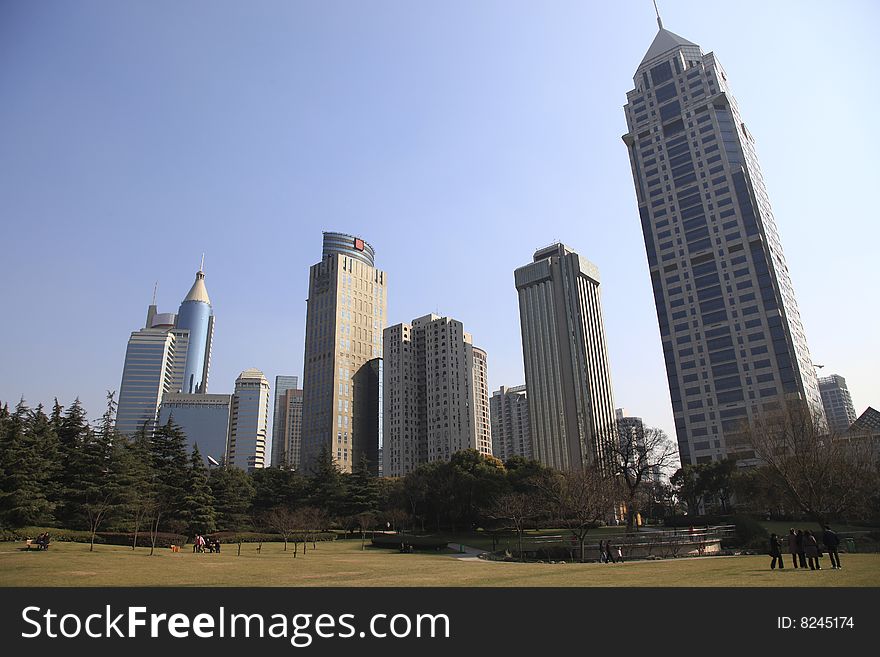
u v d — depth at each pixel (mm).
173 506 63594
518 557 47344
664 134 155125
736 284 133250
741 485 75750
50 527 52344
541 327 194875
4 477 48656
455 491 77438
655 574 25828
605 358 191250
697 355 134125
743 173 139750
